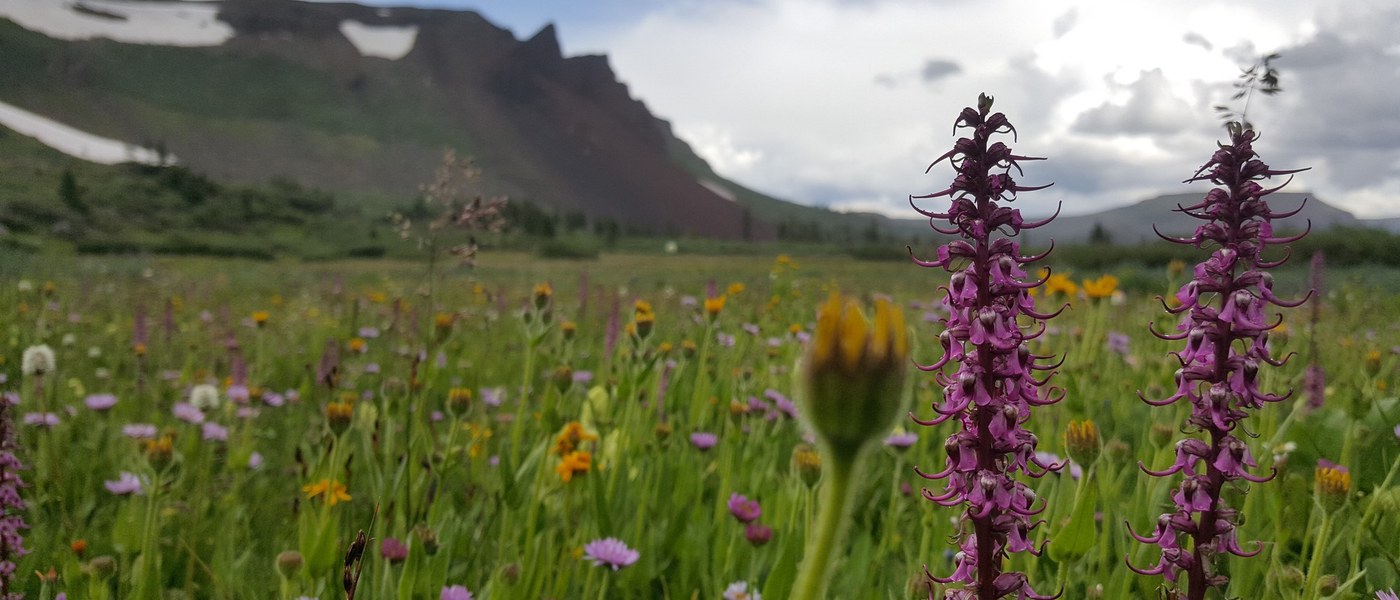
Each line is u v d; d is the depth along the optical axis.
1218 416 1.69
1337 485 2.08
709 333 4.79
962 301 1.45
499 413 5.27
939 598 1.60
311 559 2.56
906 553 2.99
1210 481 1.71
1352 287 13.02
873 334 0.81
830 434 0.80
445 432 4.48
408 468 3.11
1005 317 1.43
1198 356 1.70
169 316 7.31
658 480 3.65
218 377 6.75
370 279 27.56
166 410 5.43
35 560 2.87
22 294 10.93
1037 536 2.61
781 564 2.53
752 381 5.38
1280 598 2.26
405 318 6.49
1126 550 2.60
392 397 3.66
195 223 130.38
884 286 18.14
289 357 8.05
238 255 102.81
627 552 2.85
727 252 131.38
